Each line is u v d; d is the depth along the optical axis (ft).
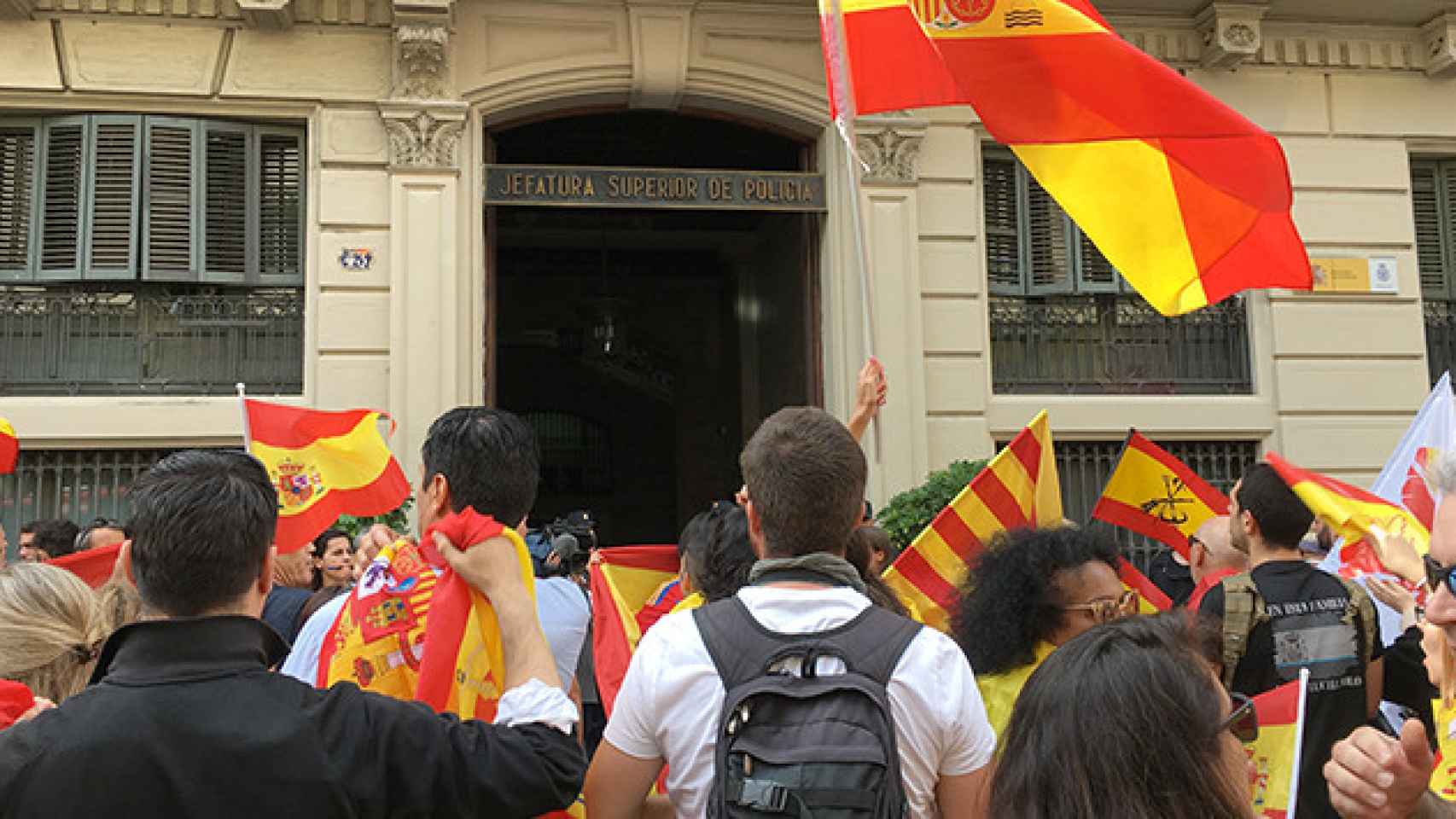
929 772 7.17
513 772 6.81
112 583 10.04
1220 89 34.60
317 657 9.95
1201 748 4.98
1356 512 12.03
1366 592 12.39
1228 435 33.94
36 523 23.34
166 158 30.25
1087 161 15.25
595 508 64.59
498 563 7.91
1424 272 36.27
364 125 30.73
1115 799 4.88
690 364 59.21
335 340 29.86
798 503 7.75
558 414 65.31
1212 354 34.99
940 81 16.72
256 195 30.73
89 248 29.68
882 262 32.35
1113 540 10.48
